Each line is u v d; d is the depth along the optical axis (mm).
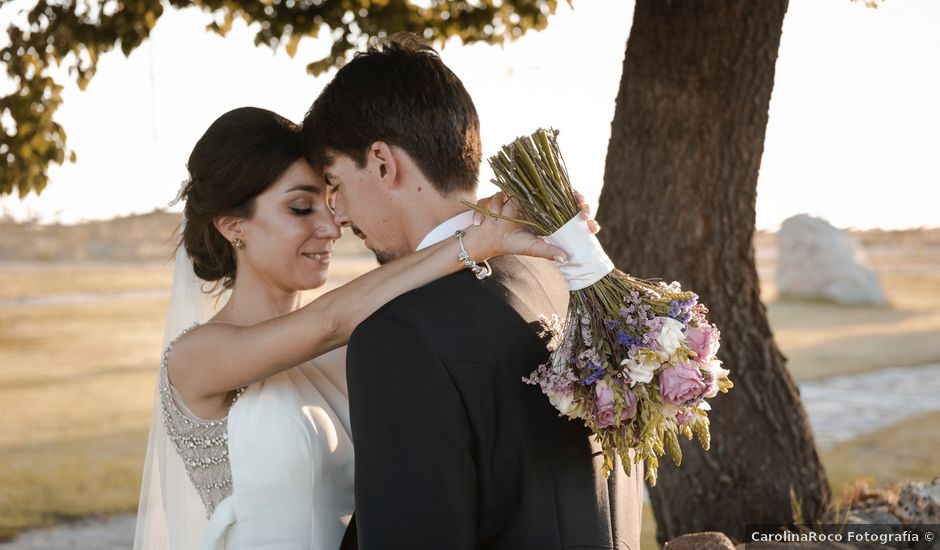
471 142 1706
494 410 1498
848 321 19078
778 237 23094
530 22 4789
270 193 2104
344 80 1711
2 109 4430
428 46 1758
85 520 7391
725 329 3664
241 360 1940
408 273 1657
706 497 3711
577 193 1605
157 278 27016
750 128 3566
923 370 13414
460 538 1456
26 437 10180
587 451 1604
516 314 1582
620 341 1521
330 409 2213
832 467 8297
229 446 2066
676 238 3598
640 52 3580
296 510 2082
